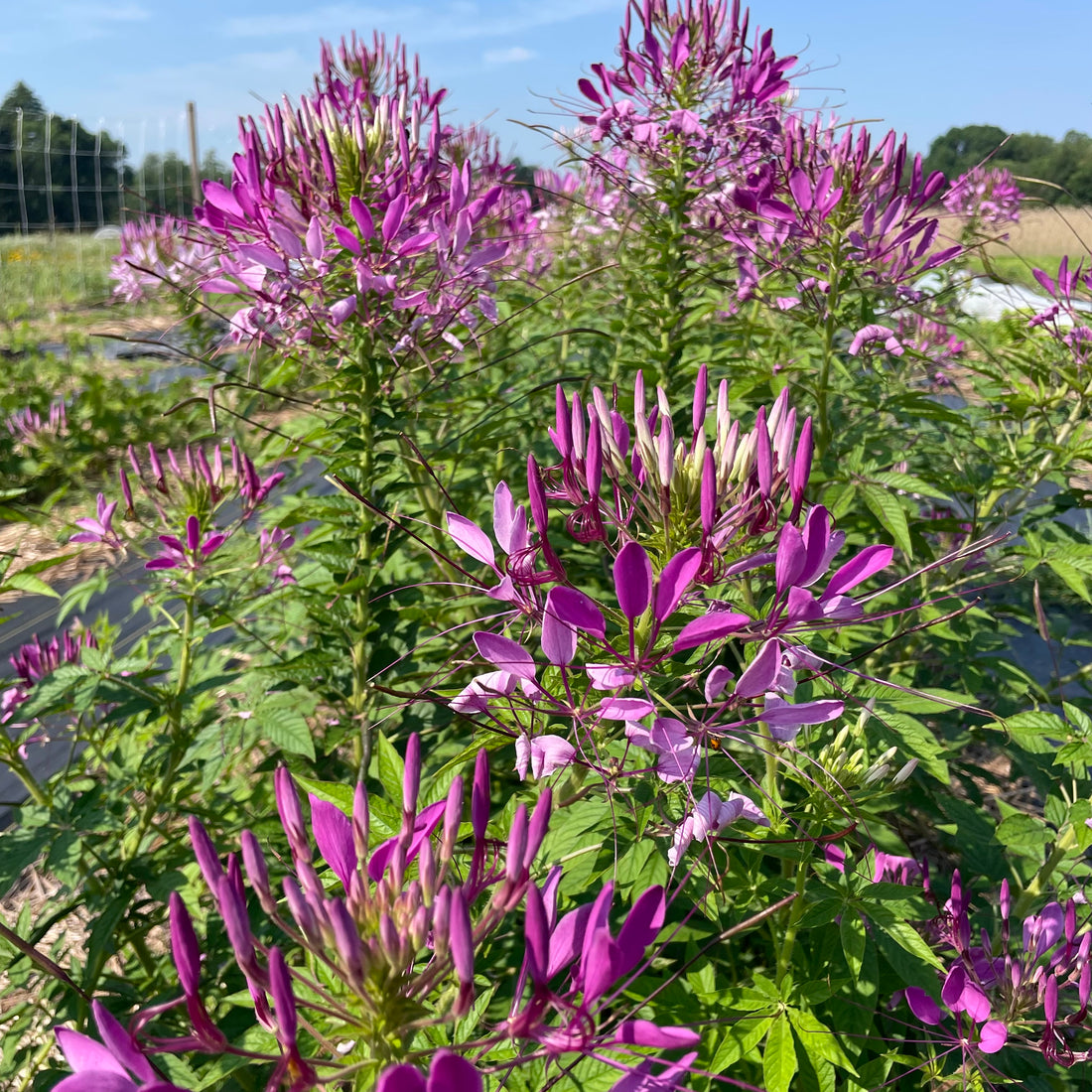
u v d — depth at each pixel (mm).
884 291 3205
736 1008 1807
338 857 1060
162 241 5277
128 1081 887
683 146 3674
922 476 3197
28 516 2730
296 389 2873
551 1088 1237
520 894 1012
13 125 21953
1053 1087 2004
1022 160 32062
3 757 2457
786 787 2465
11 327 15469
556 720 1582
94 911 2389
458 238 2467
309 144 2686
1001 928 1929
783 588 1286
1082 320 3072
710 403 3615
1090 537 3062
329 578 3041
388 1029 986
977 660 3111
